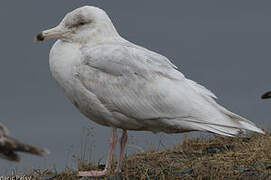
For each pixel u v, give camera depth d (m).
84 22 14.08
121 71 13.52
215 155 14.90
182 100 13.57
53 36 14.13
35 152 7.45
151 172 13.78
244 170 13.55
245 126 13.70
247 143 15.62
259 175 13.15
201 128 13.48
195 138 16.86
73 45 14.09
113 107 13.58
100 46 13.83
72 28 14.11
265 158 14.20
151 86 13.50
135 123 13.80
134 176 13.62
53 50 14.16
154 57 13.91
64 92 14.21
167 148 16.12
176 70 14.13
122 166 14.59
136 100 13.50
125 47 13.81
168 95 13.52
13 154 7.45
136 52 13.77
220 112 13.87
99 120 14.19
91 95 13.63
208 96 14.11
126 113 13.59
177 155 15.40
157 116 13.54
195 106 13.63
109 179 13.50
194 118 13.59
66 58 13.87
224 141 16.44
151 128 13.99
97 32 14.09
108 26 14.20
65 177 13.98
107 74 13.56
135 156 15.54
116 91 13.47
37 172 14.56
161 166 14.19
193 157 15.02
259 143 15.40
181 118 13.59
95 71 13.58
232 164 13.98
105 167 14.07
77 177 14.02
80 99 13.88
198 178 13.04
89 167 14.68
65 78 13.84
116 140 14.16
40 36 14.15
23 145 7.43
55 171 14.64
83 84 13.66
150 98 13.47
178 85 13.77
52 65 14.05
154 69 13.67
